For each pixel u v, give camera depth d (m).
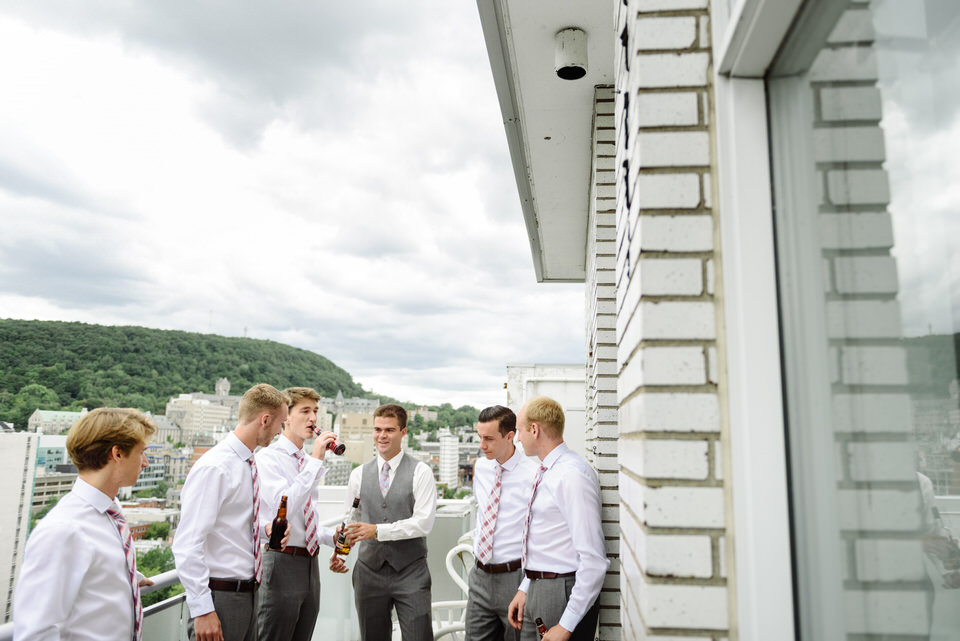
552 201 5.35
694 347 1.36
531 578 2.93
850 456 1.02
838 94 1.03
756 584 1.24
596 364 3.65
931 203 0.77
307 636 3.52
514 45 3.26
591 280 4.56
